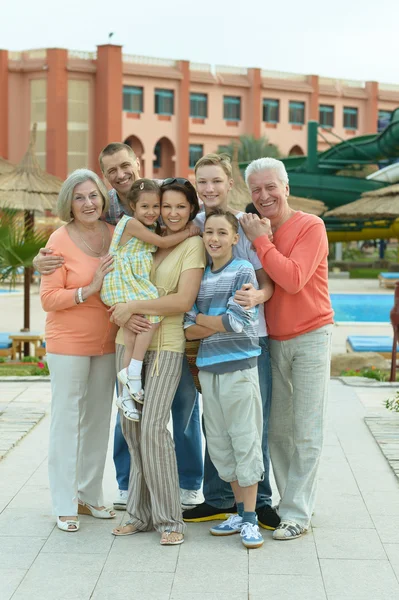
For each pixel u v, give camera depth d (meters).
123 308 4.23
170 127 52.78
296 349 4.40
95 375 4.60
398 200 24.22
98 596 3.62
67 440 4.47
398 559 4.07
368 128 60.44
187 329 4.30
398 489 5.21
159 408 4.28
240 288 4.21
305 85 57.50
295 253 4.27
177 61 52.81
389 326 17.34
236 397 4.21
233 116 55.66
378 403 7.99
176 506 4.34
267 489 4.61
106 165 4.74
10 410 7.36
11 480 5.34
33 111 49.38
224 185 4.35
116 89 49.47
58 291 4.41
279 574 3.88
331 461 5.87
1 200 14.15
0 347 11.83
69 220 4.55
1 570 3.91
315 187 34.44
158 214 4.30
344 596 3.63
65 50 48.78
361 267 39.25
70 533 4.42
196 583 3.77
